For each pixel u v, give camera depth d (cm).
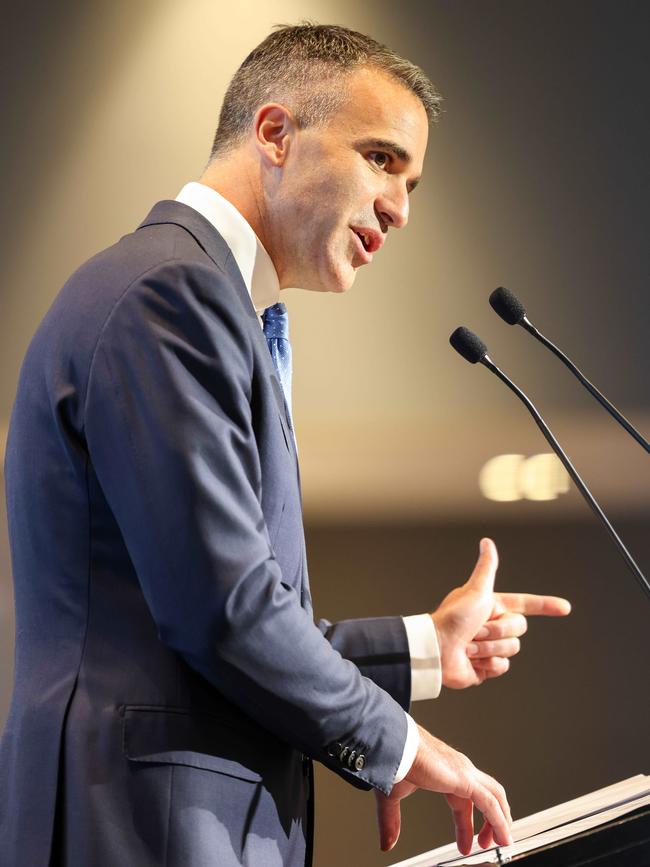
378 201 505
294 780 447
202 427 397
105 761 398
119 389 404
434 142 1354
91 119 1293
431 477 1383
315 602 1367
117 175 1296
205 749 410
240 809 416
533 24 1345
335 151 496
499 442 1379
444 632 518
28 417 438
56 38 1286
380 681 506
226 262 464
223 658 396
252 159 508
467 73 1345
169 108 1293
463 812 456
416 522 1388
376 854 1089
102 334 411
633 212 1361
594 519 1380
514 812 1148
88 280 432
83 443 418
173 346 404
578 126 1354
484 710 1244
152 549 395
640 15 1342
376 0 1322
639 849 363
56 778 399
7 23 1281
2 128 1286
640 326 1370
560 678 1271
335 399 1366
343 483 1379
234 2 1287
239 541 399
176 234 454
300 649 407
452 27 1338
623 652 1315
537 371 1374
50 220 1298
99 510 418
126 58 1290
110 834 390
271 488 436
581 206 1364
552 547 1380
